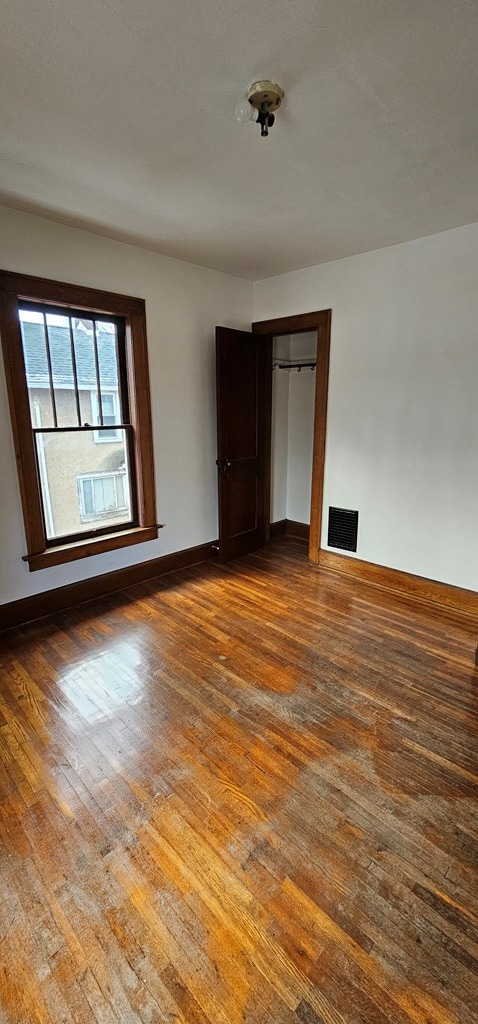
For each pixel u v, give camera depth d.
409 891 1.39
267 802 1.71
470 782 1.80
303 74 1.56
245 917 1.33
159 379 3.66
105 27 1.36
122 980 1.18
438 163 2.14
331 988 1.16
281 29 1.37
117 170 2.21
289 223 2.88
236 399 4.12
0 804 1.71
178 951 1.24
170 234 3.08
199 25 1.36
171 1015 1.11
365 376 3.62
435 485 3.36
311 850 1.53
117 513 3.67
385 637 2.90
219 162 2.14
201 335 3.92
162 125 1.85
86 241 3.03
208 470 4.23
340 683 2.43
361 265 3.49
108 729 2.09
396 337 3.39
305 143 1.98
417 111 1.75
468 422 3.13
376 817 1.65
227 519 4.25
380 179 2.30
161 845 1.55
